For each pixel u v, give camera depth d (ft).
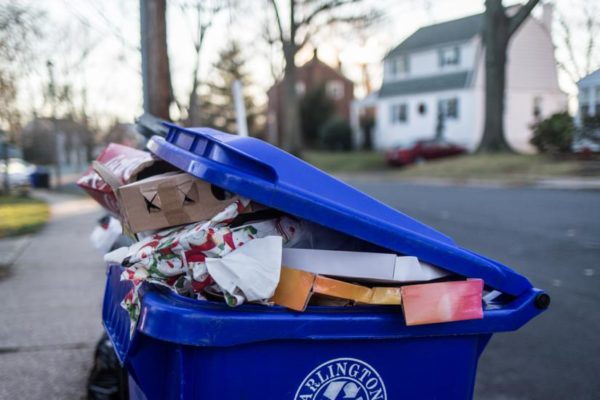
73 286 22.72
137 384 8.44
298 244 8.21
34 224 41.22
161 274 7.55
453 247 8.29
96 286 22.75
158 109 20.61
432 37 127.44
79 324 17.92
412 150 103.76
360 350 7.77
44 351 15.64
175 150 8.49
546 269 24.43
